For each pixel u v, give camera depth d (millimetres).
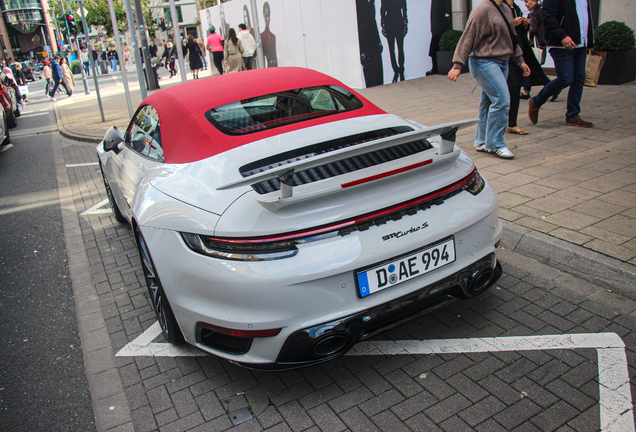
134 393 2619
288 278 2102
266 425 2287
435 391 2393
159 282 2578
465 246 2473
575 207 3941
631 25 8781
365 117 3033
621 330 2709
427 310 2451
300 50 14117
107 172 4633
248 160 2549
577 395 2279
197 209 2379
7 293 3992
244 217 2205
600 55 8688
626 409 2178
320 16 12820
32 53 79500
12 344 3262
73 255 4598
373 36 12008
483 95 5492
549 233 3576
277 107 3057
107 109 15078
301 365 2277
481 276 2566
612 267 3084
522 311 2967
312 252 2129
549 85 6145
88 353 3043
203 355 2875
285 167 1884
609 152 5164
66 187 7121
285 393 2486
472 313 3002
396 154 2600
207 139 2826
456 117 7676
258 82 3365
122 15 51562
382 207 2232
